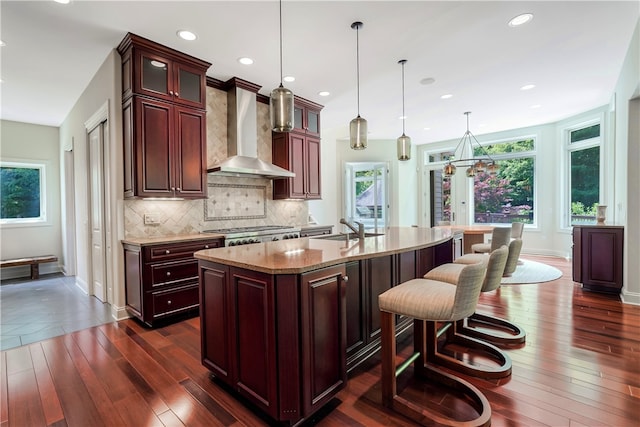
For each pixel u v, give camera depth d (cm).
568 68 389
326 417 177
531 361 233
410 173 838
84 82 399
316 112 523
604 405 182
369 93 469
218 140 421
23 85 406
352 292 228
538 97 494
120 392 203
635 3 261
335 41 317
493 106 538
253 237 391
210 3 254
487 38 315
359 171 808
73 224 548
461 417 174
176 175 340
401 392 199
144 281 304
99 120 366
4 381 216
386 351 185
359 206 808
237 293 186
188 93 351
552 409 179
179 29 292
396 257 275
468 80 422
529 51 344
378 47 330
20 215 561
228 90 425
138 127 313
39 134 570
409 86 441
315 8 263
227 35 304
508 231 430
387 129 696
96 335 294
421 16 276
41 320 333
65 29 287
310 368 170
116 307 335
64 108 493
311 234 484
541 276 489
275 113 238
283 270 162
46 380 217
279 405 165
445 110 559
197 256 212
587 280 415
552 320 312
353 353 228
